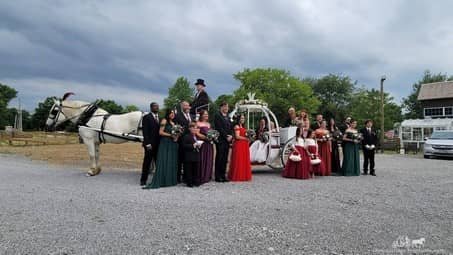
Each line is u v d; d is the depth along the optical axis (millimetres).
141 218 4566
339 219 4605
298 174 8789
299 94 49688
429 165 13508
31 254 3287
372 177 9312
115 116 9070
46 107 71062
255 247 3512
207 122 8320
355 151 9695
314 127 10188
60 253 3314
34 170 10039
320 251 3426
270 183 7910
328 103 61938
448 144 17844
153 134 7461
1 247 3467
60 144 24969
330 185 7625
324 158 9695
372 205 5508
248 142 8539
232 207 5234
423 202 5777
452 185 7773
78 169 10539
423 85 39656
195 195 6238
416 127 33000
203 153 7863
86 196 6047
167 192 6551
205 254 3312
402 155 21969
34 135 31578
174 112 7609
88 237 3781
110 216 4660
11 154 15797
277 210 5070
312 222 4441
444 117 36969
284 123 10578
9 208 5098
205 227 4168
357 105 44750
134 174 9406
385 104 41344
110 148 21469
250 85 50688
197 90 9062
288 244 3611
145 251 3373
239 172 8281
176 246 3518
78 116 9305
